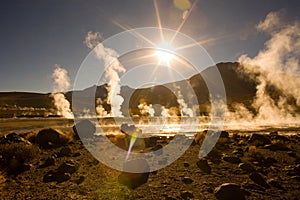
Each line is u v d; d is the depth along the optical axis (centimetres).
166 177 1149
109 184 1047
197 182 1078
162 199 886
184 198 897
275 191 975
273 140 2259
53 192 945
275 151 1805
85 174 1188
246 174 1194
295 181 1105
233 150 1845
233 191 905
